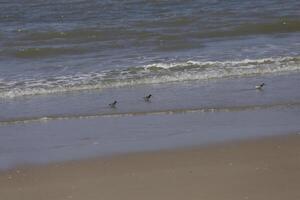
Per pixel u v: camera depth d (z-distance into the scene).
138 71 61.25
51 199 29.75
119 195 29.58
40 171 34.00
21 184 32.06
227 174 31.73
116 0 121.44
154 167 33.56
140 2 117.56
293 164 33.06
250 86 55.06
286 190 29.31
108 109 48.69
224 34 84.56
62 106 50.19
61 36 85.94
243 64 62.91
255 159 34.19
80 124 44.78
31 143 40.34
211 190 29.59
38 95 54.22
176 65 62.91
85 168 34.03
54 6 117.31
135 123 44.38
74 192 30.42
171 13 102.62
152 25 91.81
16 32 88.69
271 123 42.94
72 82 57.78
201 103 49.50
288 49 70.31
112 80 58.09
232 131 40.91
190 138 39.53
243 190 29.47
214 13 100.94
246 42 77.00
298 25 89.56
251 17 95.94
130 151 36.97
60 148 38.75
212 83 56.75
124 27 89.75
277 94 51.75
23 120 46.12
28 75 61.31
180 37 82.06
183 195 29.16
